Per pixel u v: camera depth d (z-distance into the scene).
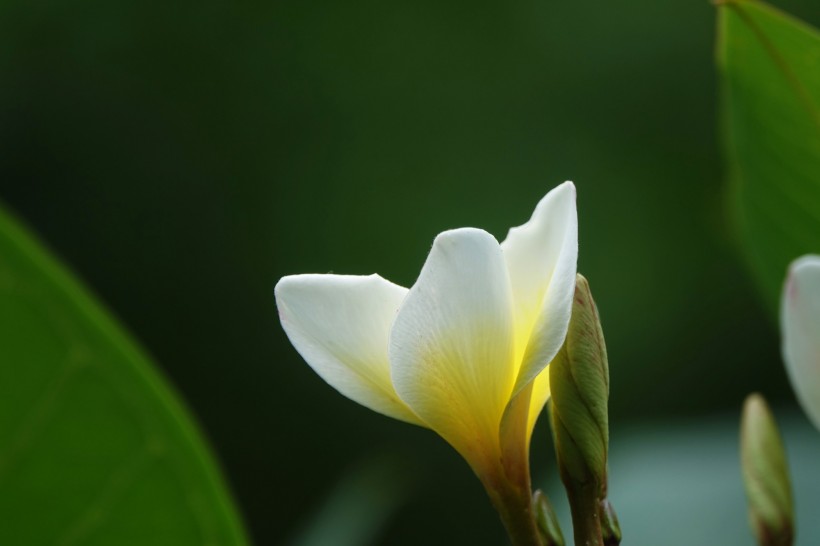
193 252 2.75
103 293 2.71
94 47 2.74
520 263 0.57
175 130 2.75
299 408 2.65
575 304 0.56
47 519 0.56
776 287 0.68
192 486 0.56
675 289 2.60
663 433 0.76
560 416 0.56
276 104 2.78
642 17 2.71
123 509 0.56
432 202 2.76
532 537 0.57
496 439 0.57
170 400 0.55
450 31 2.79
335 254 2.76
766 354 2.53
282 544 2.61
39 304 0.54
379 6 2.82
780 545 0.58
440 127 2.78
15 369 0.55
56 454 0.55
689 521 0.73
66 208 2.72
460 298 0.56
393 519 2.50
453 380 0.56
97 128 2.75
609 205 2.68
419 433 2.57
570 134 2.74
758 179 0.66
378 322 0.57
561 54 2.75
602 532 0.56
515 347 0.57
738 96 0.65
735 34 0.63
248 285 2.74
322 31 2.82
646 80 2.70
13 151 2.72
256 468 2.62
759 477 0.58
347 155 2.80
